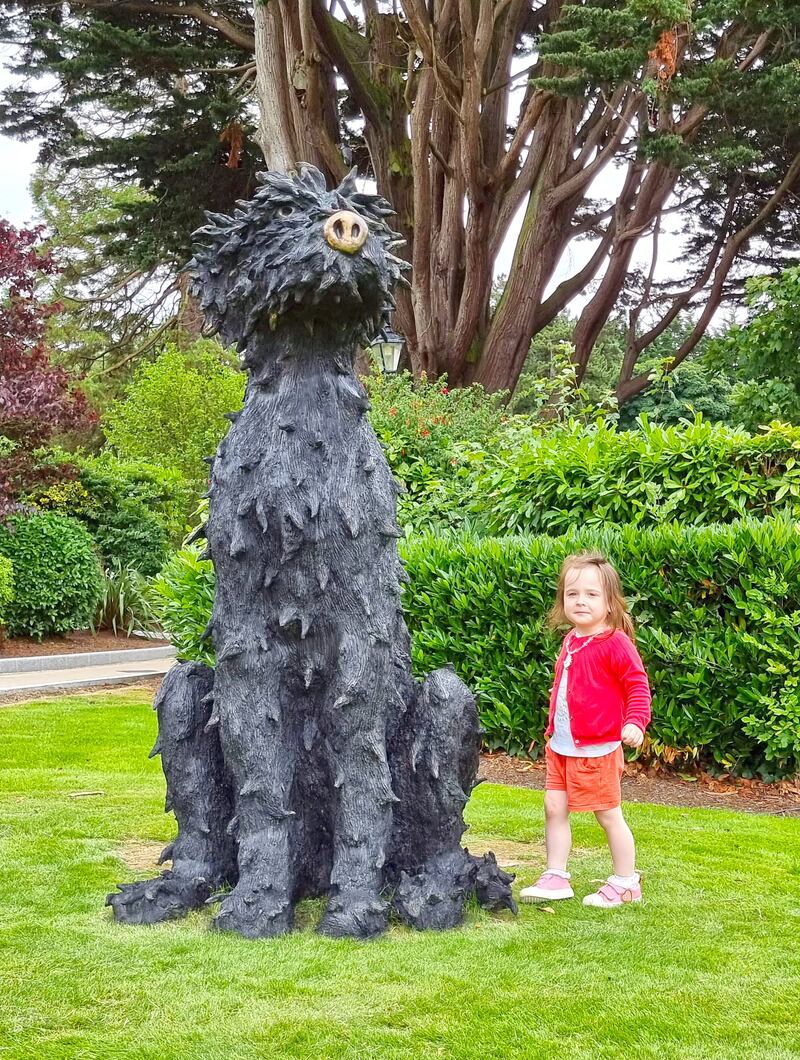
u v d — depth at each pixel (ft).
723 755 21.98
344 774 11.06
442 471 33.06
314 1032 8.76
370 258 10.55
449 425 37.93
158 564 56.13
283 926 10.93
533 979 10.02
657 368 38.83
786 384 42.37
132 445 75.46
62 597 47.52
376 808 11.15
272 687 11.00
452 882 11.55
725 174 66.28
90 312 101.76
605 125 56.70
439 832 11.60
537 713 23.34
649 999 9.61
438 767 11.41
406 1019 9.04
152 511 58.03
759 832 16.88
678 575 21.79
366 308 10.99
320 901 11.73
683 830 16.87
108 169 69.10
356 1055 8.41
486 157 59.82
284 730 11.10
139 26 66.13
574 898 12.91
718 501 23.91
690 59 56.29
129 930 11.14
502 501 26.94
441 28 52.90
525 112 57.26
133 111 66.54
